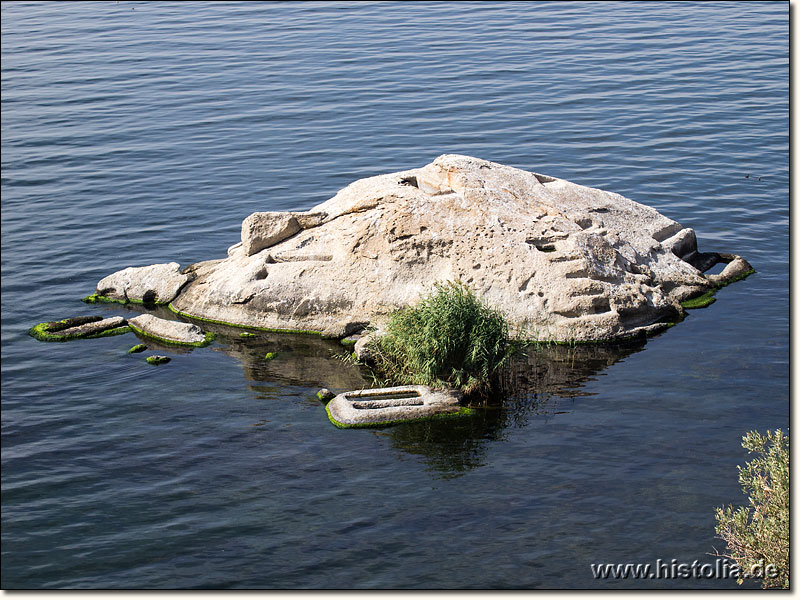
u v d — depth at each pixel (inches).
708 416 767.7
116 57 2217.0
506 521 649.6
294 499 683.4
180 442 764.0
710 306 967.0
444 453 738.2
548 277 923.4
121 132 1663.4
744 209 1222.9
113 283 1050.7
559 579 591.2
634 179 1346.0
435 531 641.6
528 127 1603.1
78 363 904.9
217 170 1455.5
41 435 776.9
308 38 2329.0
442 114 1691.7
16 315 1013.8
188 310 1007.0
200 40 2362.2
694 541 620.7
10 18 2760.8
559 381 841.5
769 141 1477.6
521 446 741.9
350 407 799.7
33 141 1628.9
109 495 693.9
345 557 619.2
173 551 630.5
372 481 703.1
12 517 668.1
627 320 927.0
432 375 832.9
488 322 847.1
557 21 2409.0
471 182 994.1
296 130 1636.3
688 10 2486.5
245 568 612.1
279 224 1013.8
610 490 677.9
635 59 2003.0
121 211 1301.7
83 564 619.8
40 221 1272.1
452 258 944.9
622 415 778.2
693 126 1565.0
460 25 2412.6
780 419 756.6
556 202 1015.0
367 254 963.3
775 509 574.2
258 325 973.2
